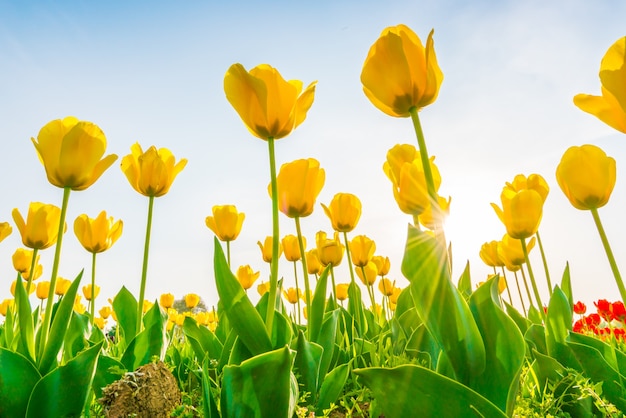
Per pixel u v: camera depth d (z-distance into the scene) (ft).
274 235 1.28
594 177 1.28
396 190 1.33
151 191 1.65
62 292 3.90
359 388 1.54
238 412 0.98
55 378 1.15
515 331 0.90
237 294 1.22
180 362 1.84
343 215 2.05
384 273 3.19
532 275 1.76
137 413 1.10
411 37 1.04
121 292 2.01
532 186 1.81
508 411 0.86
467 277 2.24
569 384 1.19
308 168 1.56
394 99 1.02
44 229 1.65
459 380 0.89
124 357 1.57
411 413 0.82
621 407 1.18
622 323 2.20
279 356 0.97
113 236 2.30
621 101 0.88
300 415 1.06
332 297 2.45
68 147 1.25
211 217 2.44
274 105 1.25
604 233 1.27
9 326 1.96
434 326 0.89
